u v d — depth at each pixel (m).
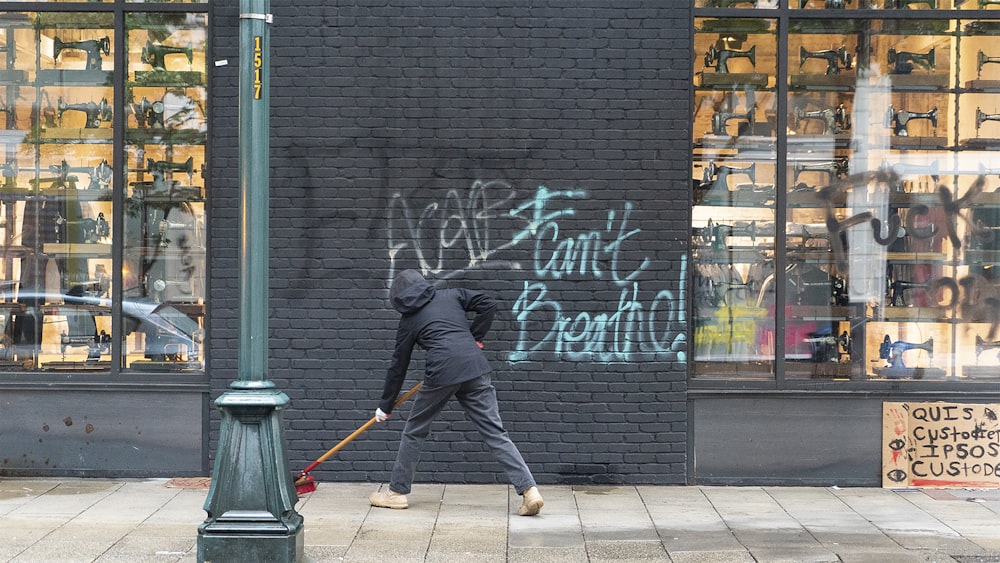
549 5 7.18
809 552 5.64
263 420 5.27
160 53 7.43
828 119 7.43
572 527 6.17
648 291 7.23
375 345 7.25
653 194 7.21
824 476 7.30
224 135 7.23
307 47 7.18
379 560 5.47
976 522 6.32
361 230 7.22
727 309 7.43
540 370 7.25
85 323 7.46
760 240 7.42
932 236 7.45
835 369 7.41
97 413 7.32
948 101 7.43
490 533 6.02
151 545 5.70
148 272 7.45
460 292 6.62
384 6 7.18
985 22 7.41
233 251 7.26
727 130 7.43
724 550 5.68
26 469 7.32
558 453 7.25
